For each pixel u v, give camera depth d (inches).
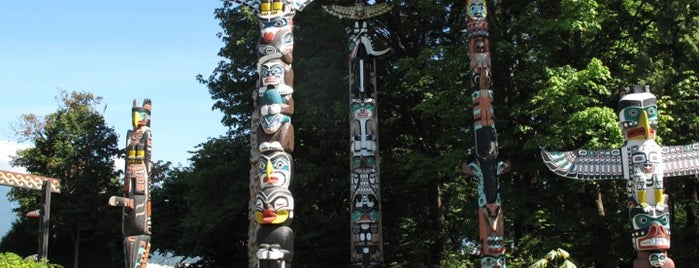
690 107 834.2
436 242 1024.2
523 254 778.8
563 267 544.7
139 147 754.2
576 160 538.0
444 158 825.5
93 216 1612.9
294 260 1029.8
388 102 1043.3
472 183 1095.6
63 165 1646.2
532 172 847.1
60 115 1701.5
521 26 842.2
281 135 595.2
